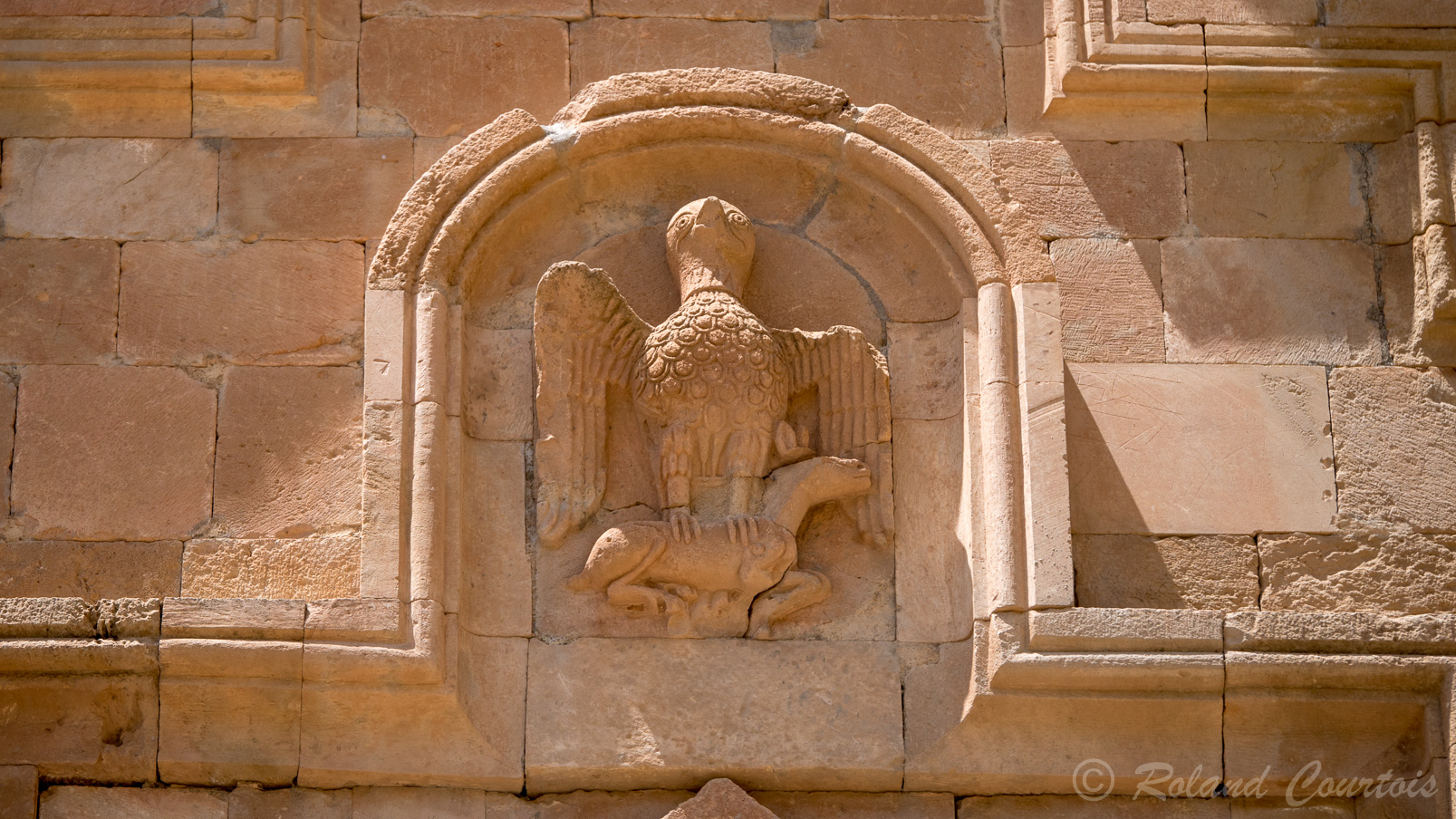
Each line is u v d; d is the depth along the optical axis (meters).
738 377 9.62
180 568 9.71
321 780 9.30
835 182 10.50
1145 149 10.77
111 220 10.41
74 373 10.07
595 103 10.34
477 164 10.16
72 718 9.26
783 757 9.30
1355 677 9.23
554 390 9.74
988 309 9.88
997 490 9.48
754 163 10.52
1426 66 10.76
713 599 9.45
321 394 10.06
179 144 10.57
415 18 10.89
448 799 9.33
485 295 10.22
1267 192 10.70
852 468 9.64
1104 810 9.46
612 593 9.42
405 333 9.74
